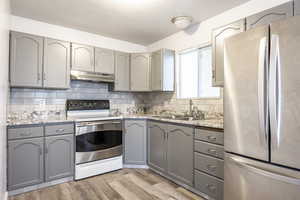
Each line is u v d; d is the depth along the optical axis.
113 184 2.37
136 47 3.81
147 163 2.93
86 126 2.57
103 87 3.45
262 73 1.23
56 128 2.34
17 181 2.06
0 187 1.22
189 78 3.11
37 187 2.22
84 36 3.14
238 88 1.42
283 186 1.13
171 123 2.44
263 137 1.23
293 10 1.53
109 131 2.81
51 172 2.29
